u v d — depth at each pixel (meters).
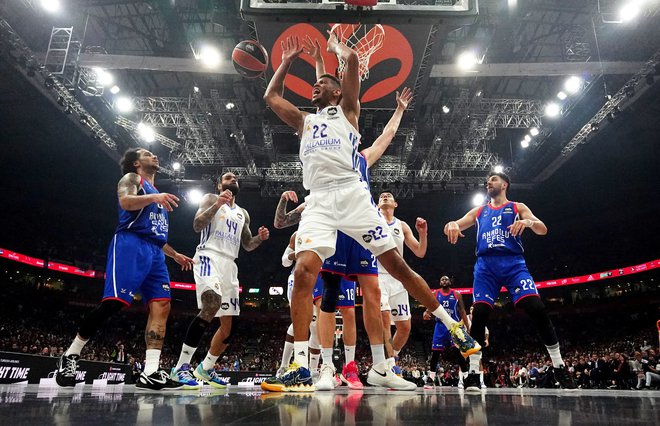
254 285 34.94
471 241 35.81
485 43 18.50
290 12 6.18
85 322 4.00
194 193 25.84
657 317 28.45
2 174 25.73
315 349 6.66
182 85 21.62
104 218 31.31
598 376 16.44
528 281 4.91
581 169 26.05
